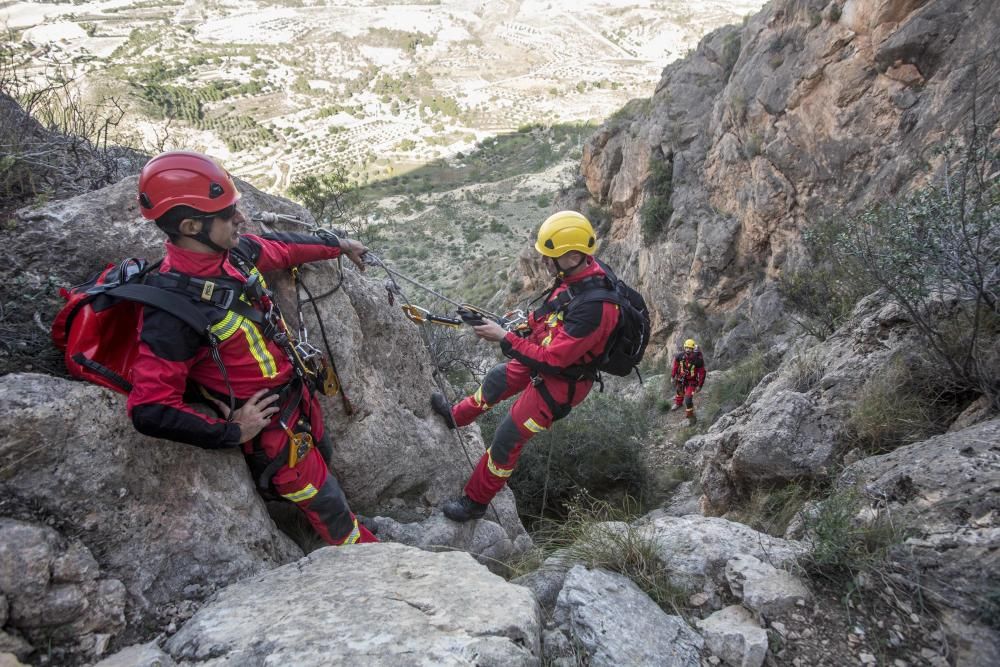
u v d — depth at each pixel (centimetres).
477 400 418
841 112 1484
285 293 325
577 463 754
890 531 269
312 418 279
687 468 881
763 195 1680
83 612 208
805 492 445
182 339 222
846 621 244
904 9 1335
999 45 1145
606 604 251
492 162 16825
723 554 287
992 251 348
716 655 238
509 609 213
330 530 290
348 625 201
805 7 1652
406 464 388
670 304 2014
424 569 241
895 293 392
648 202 2234
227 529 255
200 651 200
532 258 3166
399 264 7688
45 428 213
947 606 241
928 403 414
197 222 224
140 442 238
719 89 2288
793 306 1040
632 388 1725
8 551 197
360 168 17738
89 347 236
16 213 299
